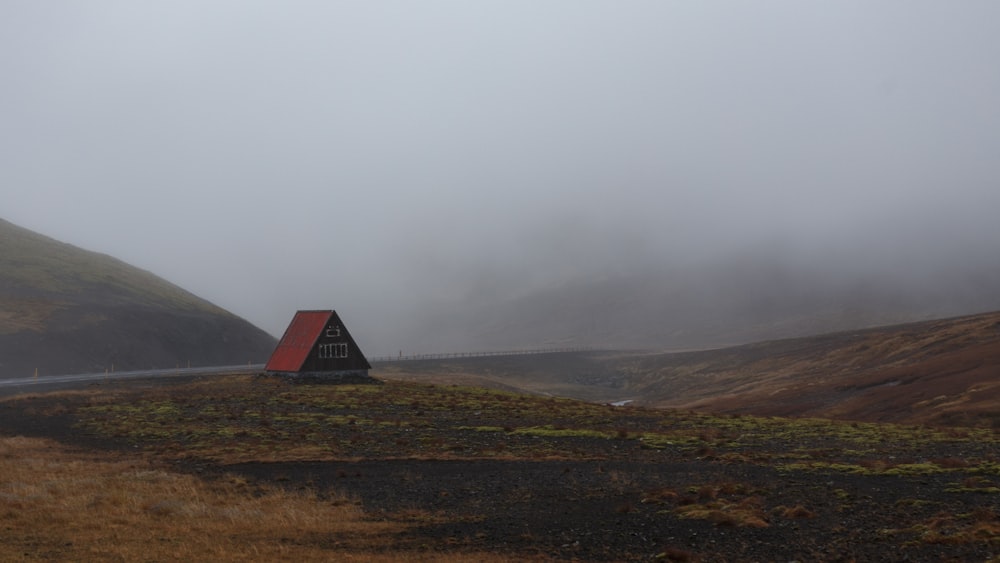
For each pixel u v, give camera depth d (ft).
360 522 95.91
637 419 222.28
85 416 208.54
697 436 181.47
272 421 201.67
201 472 136.36
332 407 232.53
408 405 241.14
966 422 249.34
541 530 89.92
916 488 108.68
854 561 73.00
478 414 224.94
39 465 136.56
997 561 69.51
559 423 209.05
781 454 151.33
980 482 111.86
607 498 108.27
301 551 79.05
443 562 73.97
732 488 108.47
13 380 321.32
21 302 477.77
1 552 74.95
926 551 75.10
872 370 475.31
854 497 102.53
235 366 446.60
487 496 112.98
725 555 76.84
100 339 452.35
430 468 140.56
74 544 79.51
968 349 423.64
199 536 85.61
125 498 106.22
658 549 79.92
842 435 185.26
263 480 129.39
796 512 92.12
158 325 510.58
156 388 277.23
